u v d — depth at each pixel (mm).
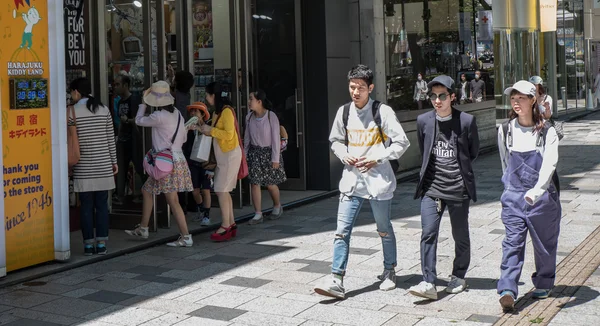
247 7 11836
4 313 5879
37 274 6930
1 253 6691
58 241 7332
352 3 12266
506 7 19219
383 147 6000
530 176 5539
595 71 36219
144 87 8648
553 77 27266
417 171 13750
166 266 7316
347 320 5512
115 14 8867
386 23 13148
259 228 9141
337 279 6012
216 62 10367
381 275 6449
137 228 8305
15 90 6785
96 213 7652
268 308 5863
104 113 7582
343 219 6043
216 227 9156
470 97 16984
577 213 9414
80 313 5852
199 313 5777
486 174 13422
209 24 10320
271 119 9297
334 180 11789
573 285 6215
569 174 12906
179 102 9352
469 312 5625
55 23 7117
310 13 11547
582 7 31844
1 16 6680
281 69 11797
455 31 16172
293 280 6688
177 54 9883
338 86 11828
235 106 10164
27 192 7020
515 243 5578
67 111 7438
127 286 6609
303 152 11727
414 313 5633
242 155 8438
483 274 6668
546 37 27047
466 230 6027
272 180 9430
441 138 5867
